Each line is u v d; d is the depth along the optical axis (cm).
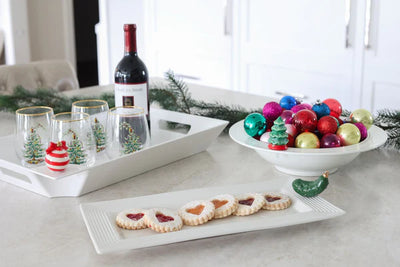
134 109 107
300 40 274
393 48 237
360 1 243
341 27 254
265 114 108
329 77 267
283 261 72
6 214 88
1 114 161
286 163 101
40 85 204
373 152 120
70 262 72
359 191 96
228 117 137
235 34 303
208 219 79
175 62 345
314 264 71
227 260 72
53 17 623
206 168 111
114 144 104
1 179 104
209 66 324
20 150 102
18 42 543
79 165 95
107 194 97
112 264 72
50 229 82
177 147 111
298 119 101
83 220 85
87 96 168
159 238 73
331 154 93
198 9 319
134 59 114
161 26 346
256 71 301
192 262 72
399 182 101
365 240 77
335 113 112
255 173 107
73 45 648
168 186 101
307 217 80
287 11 276
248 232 81
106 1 388
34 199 94
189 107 148
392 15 234
